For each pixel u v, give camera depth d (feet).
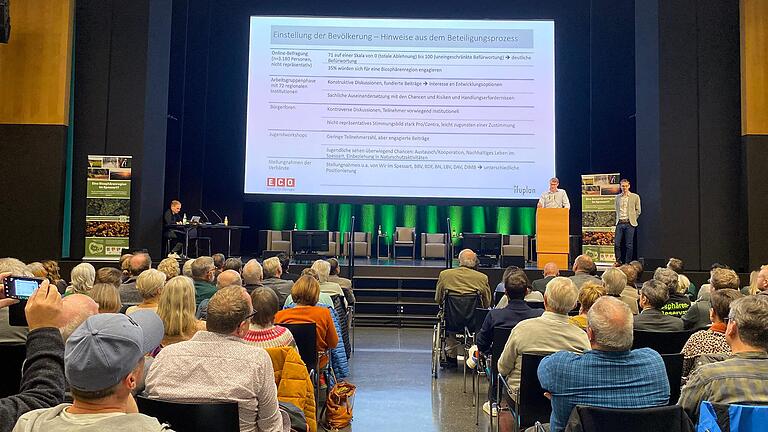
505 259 27.71
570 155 37.83
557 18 37.76
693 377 6.82
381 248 40.42
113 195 27.37
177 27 36.63
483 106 35.58
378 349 21.98
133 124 28.66
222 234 37.81
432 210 40.73
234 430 6.13
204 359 6.64
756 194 27.27
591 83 36.91
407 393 15.85
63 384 4.86
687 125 28.17
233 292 7.00
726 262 27.78
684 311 13.79
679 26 28.37
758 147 27.40
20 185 27.71
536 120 35.45
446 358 19.06
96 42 28.86
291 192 35.53
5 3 23.99
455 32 35.78
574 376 7.18
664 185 28.04
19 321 5.80
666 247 27.84
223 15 38.24
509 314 12.41
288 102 35.70
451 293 17.93
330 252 36.65
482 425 13.19
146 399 6.19
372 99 35.70
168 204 36.52
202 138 37.65
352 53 35.81
